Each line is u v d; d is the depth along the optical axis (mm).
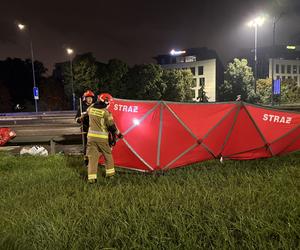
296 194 4484
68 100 53562
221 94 49469
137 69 48500
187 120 6477
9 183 6203
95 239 3471
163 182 5605
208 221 3729
